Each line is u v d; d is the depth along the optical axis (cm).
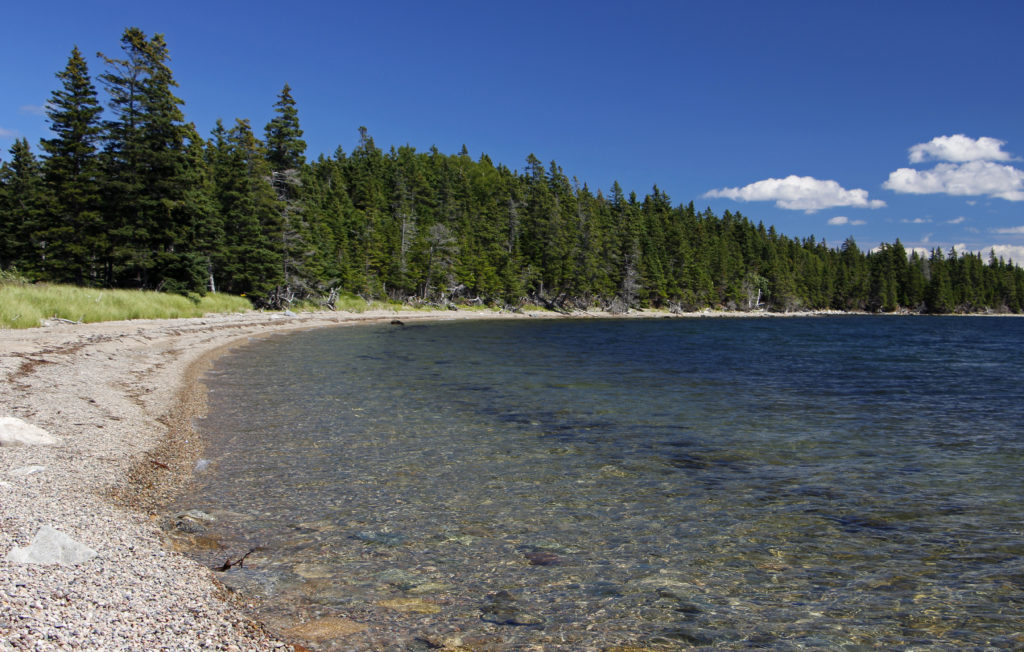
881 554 607
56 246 3641
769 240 12781
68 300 2631
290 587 504
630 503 757
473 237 8669
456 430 1169
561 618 467
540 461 953
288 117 5338
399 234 7894
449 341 3628
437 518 691
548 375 2078
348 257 6975
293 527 649
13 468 714
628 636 441
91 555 480
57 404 1107
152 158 3822
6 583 394
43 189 3794
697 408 1466
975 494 806
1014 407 1520
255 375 1873
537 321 7312
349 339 3538
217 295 4531
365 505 729
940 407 1516
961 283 13325
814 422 1303
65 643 333
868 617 480
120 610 397
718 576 552
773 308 11875
